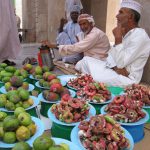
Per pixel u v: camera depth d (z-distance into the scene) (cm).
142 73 384
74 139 189
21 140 180
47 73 304
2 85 301
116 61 373
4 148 178
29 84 303
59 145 165
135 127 223
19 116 188
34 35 878
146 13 395
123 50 367
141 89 270
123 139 182
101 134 184
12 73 317
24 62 475
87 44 442
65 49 437
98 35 447
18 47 529
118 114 225
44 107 260
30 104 241
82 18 454
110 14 870
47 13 859
